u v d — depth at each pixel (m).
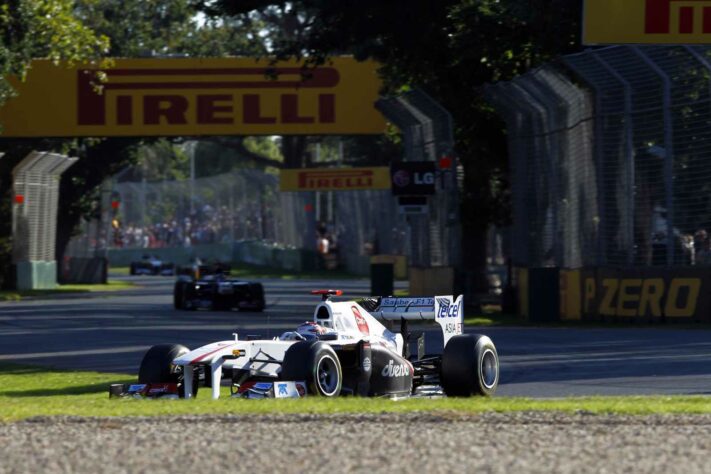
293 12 115.69
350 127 147.75
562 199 97.50
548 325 90.31
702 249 82.56
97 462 27.67
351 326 45.00
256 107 146.88
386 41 112.50
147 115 145.88
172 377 43.03
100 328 92.75
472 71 112.38
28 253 168.75
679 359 59.31
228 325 94.50
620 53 85.44
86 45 122.31
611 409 35.50
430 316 47.28
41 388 53.81
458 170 120.38
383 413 34.97
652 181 85.19
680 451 28.30
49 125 145.38
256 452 28.55
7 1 113.00
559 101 96.81
